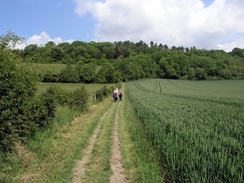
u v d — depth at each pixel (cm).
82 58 10656
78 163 642
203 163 499
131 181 536
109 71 7994
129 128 1097
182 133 794
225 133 876
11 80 604
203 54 15188
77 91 1560
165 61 12800
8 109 584
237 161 509
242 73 12338
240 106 2198
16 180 502
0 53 599
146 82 9694
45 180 512
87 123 1168
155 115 1303
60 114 1164
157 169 601
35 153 661
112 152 742
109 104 2322
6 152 598
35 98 779
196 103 2336
